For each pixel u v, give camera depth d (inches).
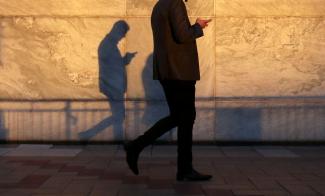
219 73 274.8
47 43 276.4
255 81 275.6
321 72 274.8
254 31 274.5
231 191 170.1
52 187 175.3
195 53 182.9
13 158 234.7
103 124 275.7
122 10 274.1
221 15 273.9
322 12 273.9
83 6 275.0
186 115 183.0
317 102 274.7
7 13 274.8
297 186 177.6
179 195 164.6
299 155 247.6
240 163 224.5
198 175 186.1
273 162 227.6
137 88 275.3
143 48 274.2
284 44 275.1
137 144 183.3
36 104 275.9
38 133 276.5
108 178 191.0
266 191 170.2
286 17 274.5
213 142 275.4
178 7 176.4
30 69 276.8
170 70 177.9
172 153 252.1
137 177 193.3
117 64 275.7
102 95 276.5
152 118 275.3
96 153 250.7
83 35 275.7
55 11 275.1
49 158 235.5
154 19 183.8
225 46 274.7
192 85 183.0
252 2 273.9
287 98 275.1
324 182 184.4
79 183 182.1
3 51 276.1
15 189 172.1
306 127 275.3
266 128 275.3
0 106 275.7
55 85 277.0
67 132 276.5
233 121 275.0
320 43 274.8
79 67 276.5
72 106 275.9
